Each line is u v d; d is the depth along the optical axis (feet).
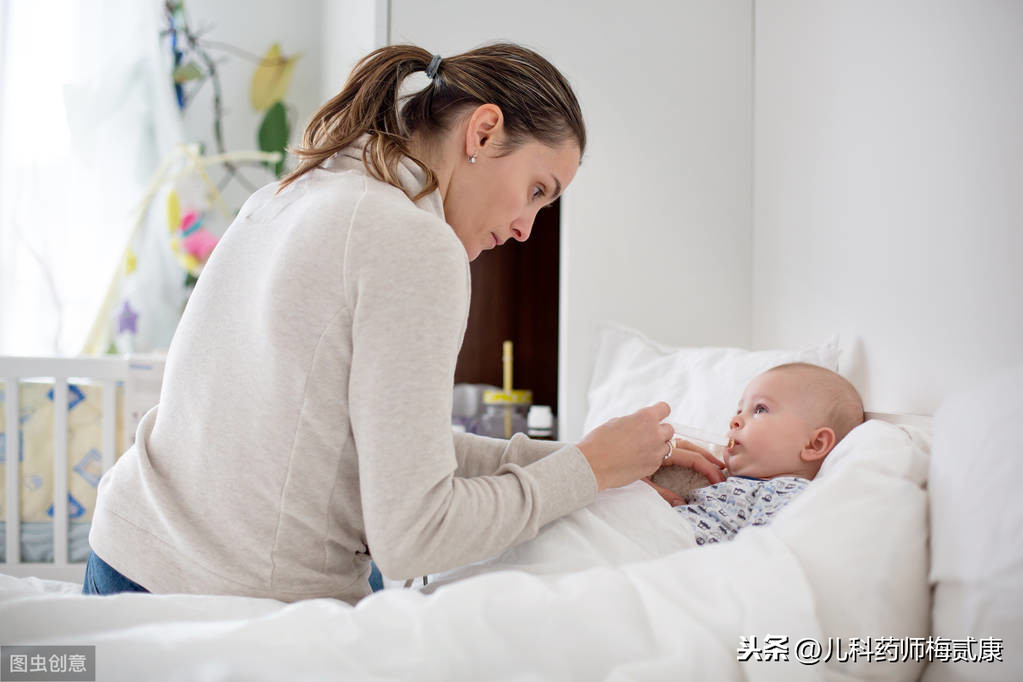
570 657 2.17
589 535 2.96
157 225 10.60
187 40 10.84
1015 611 2.11
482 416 7.72
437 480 2.47
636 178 6.86
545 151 3.19
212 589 2.70
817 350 4.86
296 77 11.16
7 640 2.27
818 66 5.66
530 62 3.24
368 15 7.04
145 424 3.04
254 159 10.95
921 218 4.32
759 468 4.05
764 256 6.62
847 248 5.20
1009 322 3.55
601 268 6.82
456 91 3.14
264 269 2.68
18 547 7.02
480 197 3.21
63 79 10.47
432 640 2.12
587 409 6.75
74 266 10.43
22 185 10.30
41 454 7.15
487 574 2.39
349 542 2.82
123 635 2.14
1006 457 2.38
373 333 2.47
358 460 2.55
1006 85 3.59
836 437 3.99
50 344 10.33
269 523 2.65
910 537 2.61
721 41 6.91
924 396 4.26
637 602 2.33
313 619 2.21
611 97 6.85
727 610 2.32
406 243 2.51
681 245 6.86
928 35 4.27
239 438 2.64
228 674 1.98
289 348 2.54
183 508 2.71
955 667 2.27
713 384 5.13
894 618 2.46
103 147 10.55
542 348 8.52
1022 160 3.46
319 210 2.61
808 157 5.81
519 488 2.72
